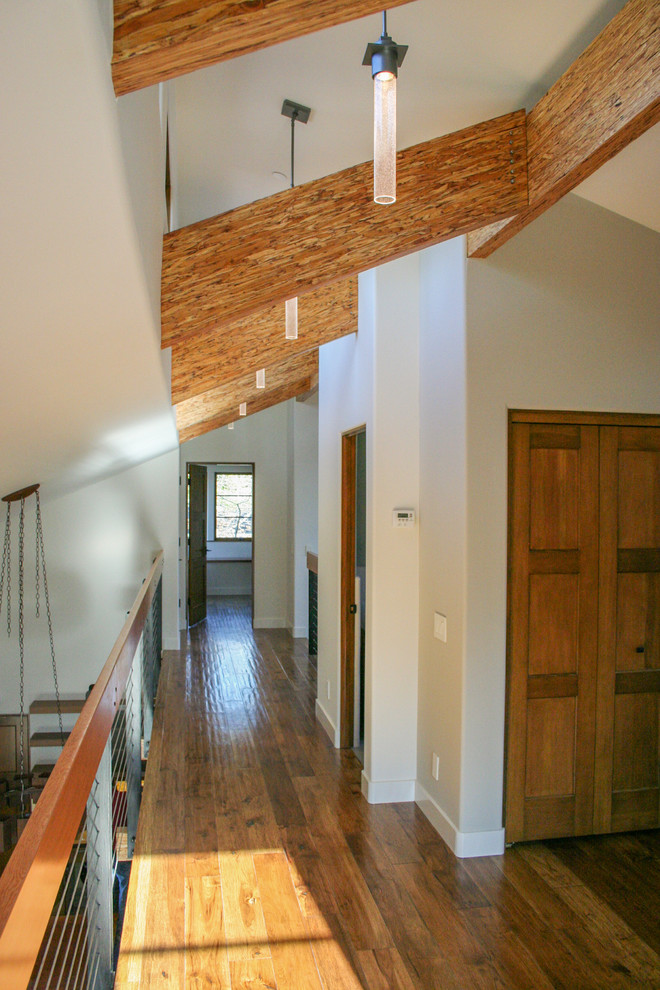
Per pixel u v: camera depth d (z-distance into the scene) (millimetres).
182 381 3877
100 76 812
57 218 995
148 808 3709
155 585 5648
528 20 2141
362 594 4906
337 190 2309
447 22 2143
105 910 2014
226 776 4156
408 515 3799
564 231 3277
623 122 2027
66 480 4699
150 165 1593
